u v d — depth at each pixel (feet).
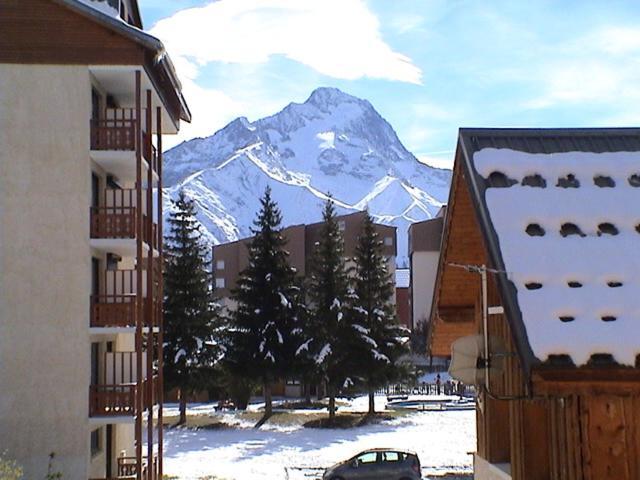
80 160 68.33
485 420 42.86
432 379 220.23
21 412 66.03
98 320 67.97
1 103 68.28
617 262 26.20
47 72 68.49
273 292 141.49
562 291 25.49
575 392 24.67
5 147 68.08
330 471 86.33
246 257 253.44
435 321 47.24
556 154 30.78
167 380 136.77
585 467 26.45
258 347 140.46
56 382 66.44
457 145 33.04
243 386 153.28
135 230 69.00
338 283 142.82
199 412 155.43
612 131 33.01
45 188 68.03
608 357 24.25
